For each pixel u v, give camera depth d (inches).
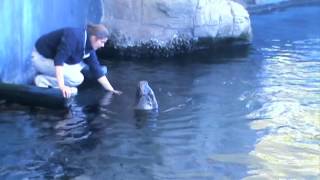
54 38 253.4
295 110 244.7
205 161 187.8
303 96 267.0
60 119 226.1
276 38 429.4
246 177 175.2
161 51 358.3
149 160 188.1
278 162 187.2
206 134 213.5
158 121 227.3
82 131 213.3
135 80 292.2
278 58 355.6
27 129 213.2
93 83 276.8
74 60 251.0
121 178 174.2
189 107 247.0
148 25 359.9
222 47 386.3
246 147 200.7
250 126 223.1
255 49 384.5
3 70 252.7
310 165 184.7
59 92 237.6
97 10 365.7
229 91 274.4
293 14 567.2
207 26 373.7
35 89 239.8
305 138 210.1
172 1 354.6
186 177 175.3
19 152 191.6
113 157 189.9
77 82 258.4
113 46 356.5
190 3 361.1
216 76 305.6
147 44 355.6
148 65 331.3
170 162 186.7
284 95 268.4
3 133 208.2
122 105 247.1
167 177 175.3
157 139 207.5
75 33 242.2
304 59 353.4
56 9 309.1
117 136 209.3
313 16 554.9
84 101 249.9
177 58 353.7
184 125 223.1
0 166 180.1
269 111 242.8
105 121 225.6
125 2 360.5
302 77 304.8
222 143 204.4
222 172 179.0
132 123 224.2
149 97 245.3
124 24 360.5
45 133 209.8
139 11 359.9
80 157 189.0
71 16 330.6
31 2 276.8
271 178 174.6
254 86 284.7
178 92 271.1
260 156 192.1
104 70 274.5
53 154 190.9
